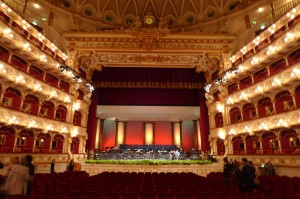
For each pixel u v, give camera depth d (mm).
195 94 27875
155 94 27828
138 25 22016
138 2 25328
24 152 15539
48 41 19078
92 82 24531
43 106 18797
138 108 28688
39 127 17078
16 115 15102
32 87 16359
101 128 31609
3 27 13805
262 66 17594
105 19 24641
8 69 14203
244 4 20766
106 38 21625
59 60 20531
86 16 23125
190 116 31656
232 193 5676
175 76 26797
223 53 21609
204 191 6750
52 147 19391
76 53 21641
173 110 28859
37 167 16609
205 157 23844
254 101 18438
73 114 20891
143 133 33719
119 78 26609
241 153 19156
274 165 15953
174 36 21609
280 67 16453
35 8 19891
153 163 18922
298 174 13992
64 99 19828
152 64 23875
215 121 23078
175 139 33188
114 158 23156
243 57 20141
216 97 23281
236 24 22172
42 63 17500
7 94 15531
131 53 22125
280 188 7027
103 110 28812
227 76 20500
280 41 15500
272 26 17109
